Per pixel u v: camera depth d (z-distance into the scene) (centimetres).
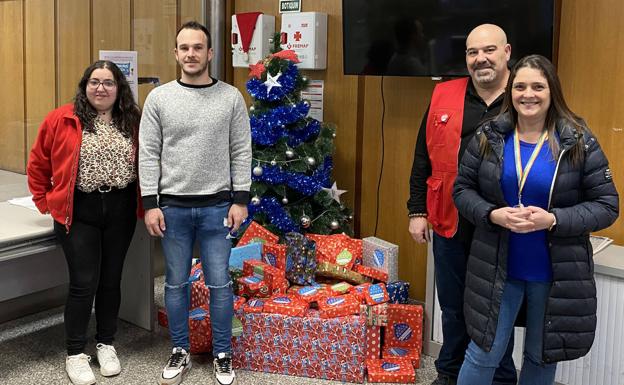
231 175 288
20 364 311
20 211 334
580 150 206
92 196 283
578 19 304
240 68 446
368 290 311
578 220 203
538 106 207
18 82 376
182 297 293
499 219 210
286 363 304
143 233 348
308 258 327
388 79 376
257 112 362
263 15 417
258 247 339
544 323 212
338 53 397
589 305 210
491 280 219
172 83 278
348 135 399
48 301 380
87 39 397
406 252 381
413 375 296
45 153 282
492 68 243
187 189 276
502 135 218
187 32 271
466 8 312
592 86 303
